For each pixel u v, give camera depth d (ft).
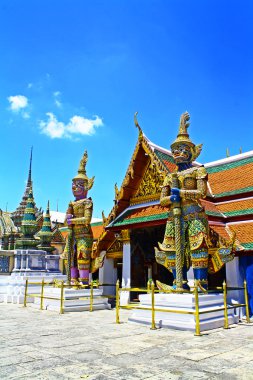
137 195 59.21
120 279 72.23
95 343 29.09
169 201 42.11
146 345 28.37
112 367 22.08
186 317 35.86
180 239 40.83
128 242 60.49
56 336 32.17
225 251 41.57
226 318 37.35
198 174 41.37
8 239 136.77
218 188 58.80
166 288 42.19
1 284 73.77
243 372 21.12
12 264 80.28
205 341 30.09
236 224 51.01
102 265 64.49
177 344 28.84
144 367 22.11
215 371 21.30
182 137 45.09
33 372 20.93
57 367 22.02
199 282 38.58
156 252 43.83
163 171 52.49
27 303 66.85
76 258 58.90
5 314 49.37
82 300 54.60
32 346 27.89
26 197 133.39
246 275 47.39
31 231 80.69
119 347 27.61
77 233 58.13
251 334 33.63
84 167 61.46
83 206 57.62
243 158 60.29
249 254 46.85
